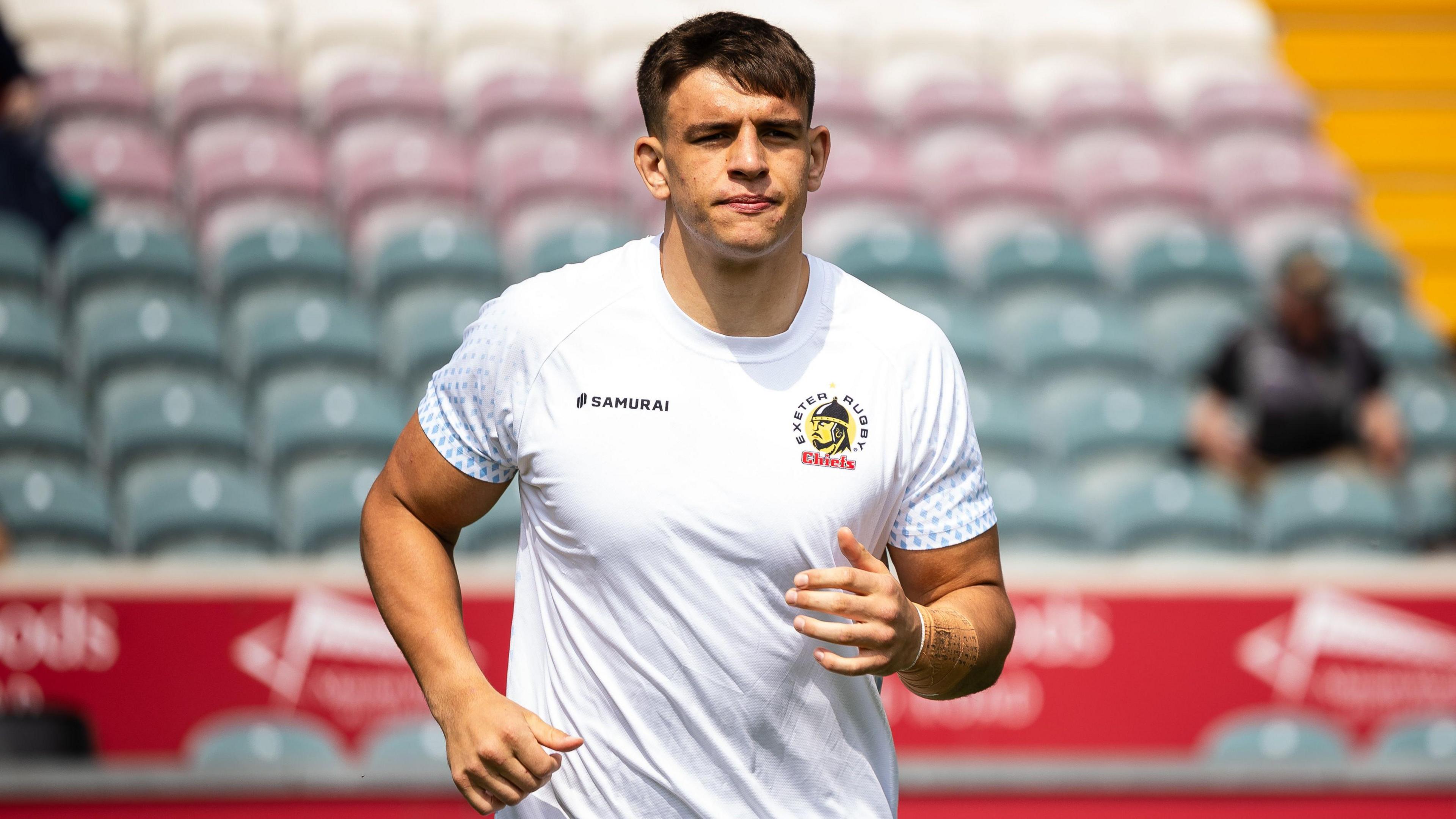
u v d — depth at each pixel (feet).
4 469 69.62
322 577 59.47
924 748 61.52
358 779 52.54
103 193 95.20
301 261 87.86
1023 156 106.93
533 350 23.54
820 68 113.29
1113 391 84.38
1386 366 92.02
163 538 69.46
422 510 24.75
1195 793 56.34
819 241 99.09
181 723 57.62
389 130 104.42
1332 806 56.39
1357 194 113.50
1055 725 62.18
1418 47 129.59
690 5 120.78
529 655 24.81
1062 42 122.62
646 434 23.08
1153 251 96.63
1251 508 79.51
